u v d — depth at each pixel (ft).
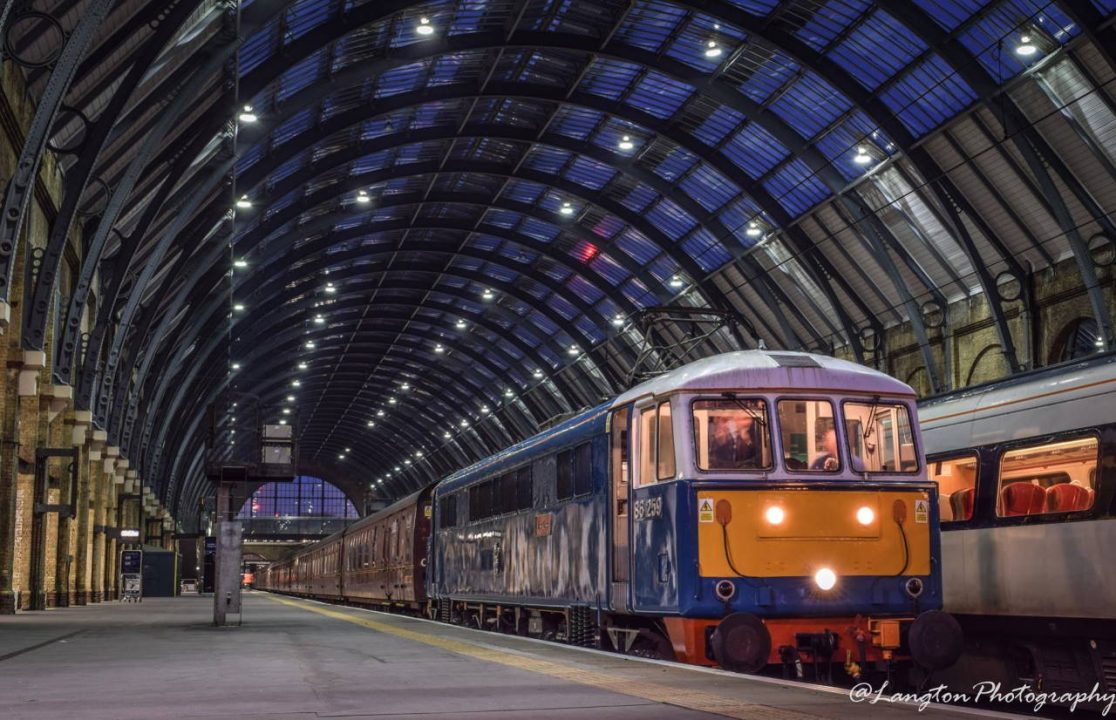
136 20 80.38
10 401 85.40
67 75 66.39
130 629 68.44
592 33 129.70
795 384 43.88
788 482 42.45
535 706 26.53
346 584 162.30
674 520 42.37
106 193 107.96
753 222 158.20
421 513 109.81
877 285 146.10
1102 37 96.73
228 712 25.25
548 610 62.80
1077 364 47.47
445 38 126.00
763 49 126.00
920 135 122.52
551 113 150.71
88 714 24.90
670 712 25.29
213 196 138.62
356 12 115.55
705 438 42.78
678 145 148.97
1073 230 110.73
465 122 153.99
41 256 88.17
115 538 148.77
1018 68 107.86
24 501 100.48
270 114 126.62
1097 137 105.19
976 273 124.77
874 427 44.37
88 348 115.75
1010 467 49.67
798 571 41.73
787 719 24.16
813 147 136.67
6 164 73.51
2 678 34.50
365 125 152.56
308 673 36.04
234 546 73.31
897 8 109.50
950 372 134.82
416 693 29.55
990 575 50.14
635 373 70.08
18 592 101.19
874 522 42.98
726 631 39.47
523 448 67.46
